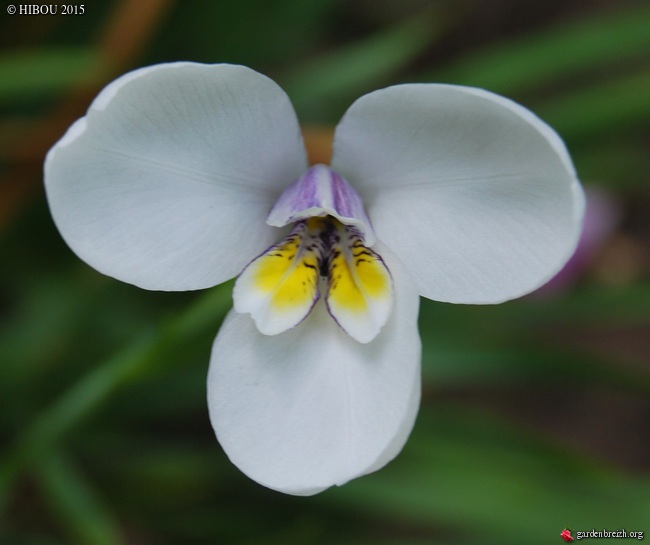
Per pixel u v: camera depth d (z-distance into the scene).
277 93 0.22
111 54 0.27
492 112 0.22
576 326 0.37
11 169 0.27
